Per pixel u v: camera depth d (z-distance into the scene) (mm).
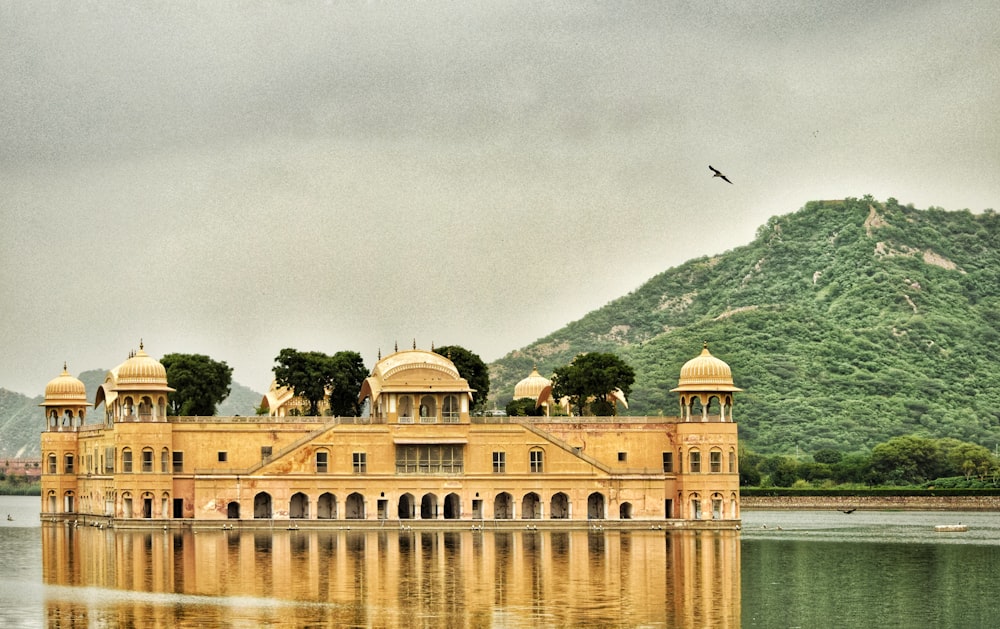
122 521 173000
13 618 98500
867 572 127062
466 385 180125
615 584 114562
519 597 107188
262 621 97000
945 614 102812
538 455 180625
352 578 117188
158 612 100562
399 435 178500
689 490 182125
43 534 170750
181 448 178625
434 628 94562
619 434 186000
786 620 99375
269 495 178500
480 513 179625
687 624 96812
